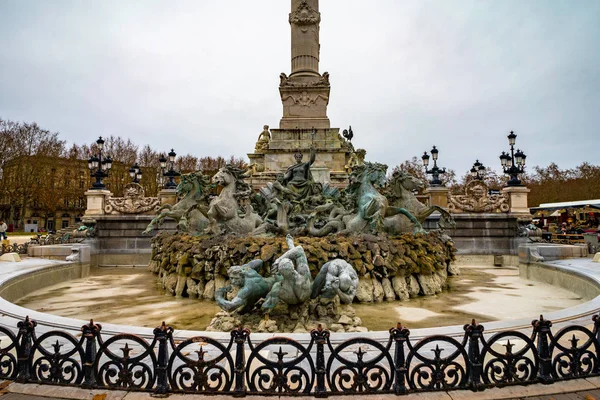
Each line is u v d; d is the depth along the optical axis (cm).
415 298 1025
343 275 712
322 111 2217
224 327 690
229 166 1291
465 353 411
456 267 1516
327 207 1378
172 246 1184
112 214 2112
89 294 1110
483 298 1027
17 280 1041
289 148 2145
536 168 6988
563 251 1480
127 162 6325
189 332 563
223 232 1198
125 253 2066
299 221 1370
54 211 6112
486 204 2034
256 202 1559
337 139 2161
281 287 689
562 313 641
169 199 2170
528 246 1488
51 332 437
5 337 557
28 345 442
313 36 2255
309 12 2248
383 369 401
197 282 1049
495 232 2009
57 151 5878
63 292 1149
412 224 1269
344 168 2141
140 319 805
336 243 995
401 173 1352
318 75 2244
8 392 410
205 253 1034
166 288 1127
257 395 395
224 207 1229
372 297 964
